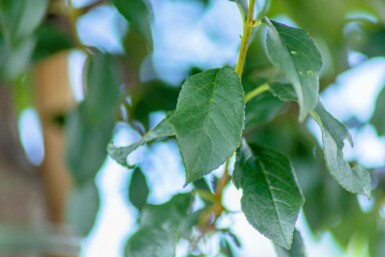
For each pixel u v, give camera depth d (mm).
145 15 713
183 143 491
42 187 890
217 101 503
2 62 775
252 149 571
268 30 518
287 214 544
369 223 917
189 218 652
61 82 900
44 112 900
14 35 721
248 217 545
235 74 510
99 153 785
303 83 506
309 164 838
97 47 770
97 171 786
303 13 905
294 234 582
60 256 808
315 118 529
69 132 786
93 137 783
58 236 808
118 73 808
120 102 803
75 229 800
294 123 848
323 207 843
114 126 787
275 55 510
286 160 564
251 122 674
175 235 625
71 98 904
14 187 857
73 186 800
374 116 834
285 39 513
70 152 783
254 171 560
